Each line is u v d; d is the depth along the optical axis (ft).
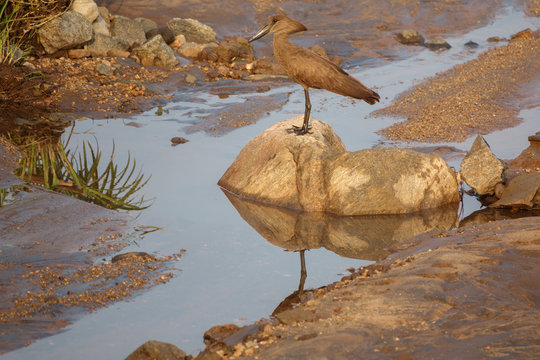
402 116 112.88
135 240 68.95
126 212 76.28
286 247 68.59
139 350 42.34
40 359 46.09
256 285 59.16
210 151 96.27
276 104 119.24
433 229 71.36
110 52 134.51
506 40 169.68
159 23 157.79
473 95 120.88
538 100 117.39
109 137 100.48
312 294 56.44
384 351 40.91
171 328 50.90
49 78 119.24
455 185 82.12
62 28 126.62
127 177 86.28
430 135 102.37
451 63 149.59
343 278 59.31
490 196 83.51
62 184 82.94
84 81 120.67
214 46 149.59
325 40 162.81
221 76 136.98
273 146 84.12
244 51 146.41
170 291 57.67
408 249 65.98
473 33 178.60
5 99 108.47
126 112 113.29
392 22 181.27
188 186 84.48
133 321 52.11
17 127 102.06
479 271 54.44
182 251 66.44
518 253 58.65
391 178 79.05
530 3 205.98
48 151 93.35
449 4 198.80
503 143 97.60
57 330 50.44
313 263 64.49
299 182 80.74
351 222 75.97
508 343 40.98
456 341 41.68
